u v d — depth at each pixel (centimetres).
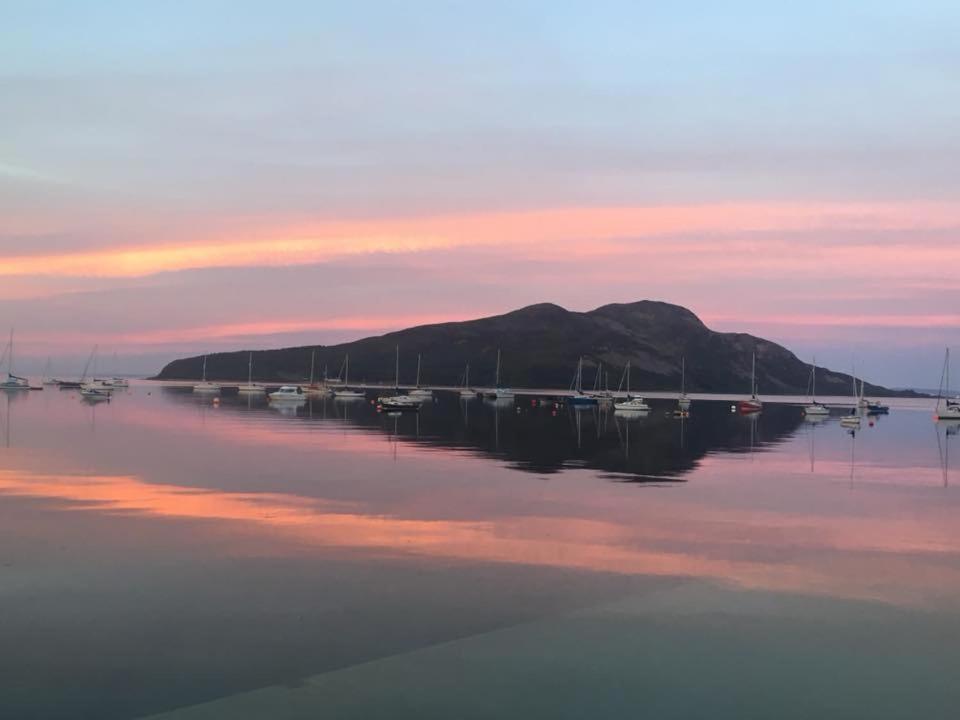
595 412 10956
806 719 1152
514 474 3638
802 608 1617
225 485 3123
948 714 1170
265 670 1287
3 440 5041
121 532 2212
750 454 4941
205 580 1750
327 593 1673
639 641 1430
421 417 8619
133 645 1378
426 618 1533
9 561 1889
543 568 1894
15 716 1129
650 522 2478
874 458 4781
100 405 10281
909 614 1588
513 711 1165
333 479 3353
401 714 1149
